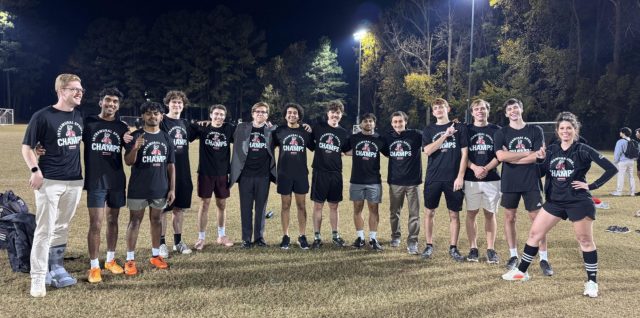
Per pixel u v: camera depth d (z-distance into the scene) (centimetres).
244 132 607
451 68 3919
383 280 478
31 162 414
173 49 4975
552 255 577
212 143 601
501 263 548
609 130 3098
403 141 596
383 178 1334
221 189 606
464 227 750
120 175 489
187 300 414
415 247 589
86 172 471
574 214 444
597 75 3350
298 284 461
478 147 557
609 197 1070
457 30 3909
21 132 2934
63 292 429
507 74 3522
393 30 4259
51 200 427
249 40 5175
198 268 510
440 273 505
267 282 466
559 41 3553
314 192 610
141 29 5016
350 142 615
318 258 557
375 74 4472
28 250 469
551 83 3312
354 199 611
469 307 407
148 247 590
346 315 386
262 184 609
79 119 458
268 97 4656
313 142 626
